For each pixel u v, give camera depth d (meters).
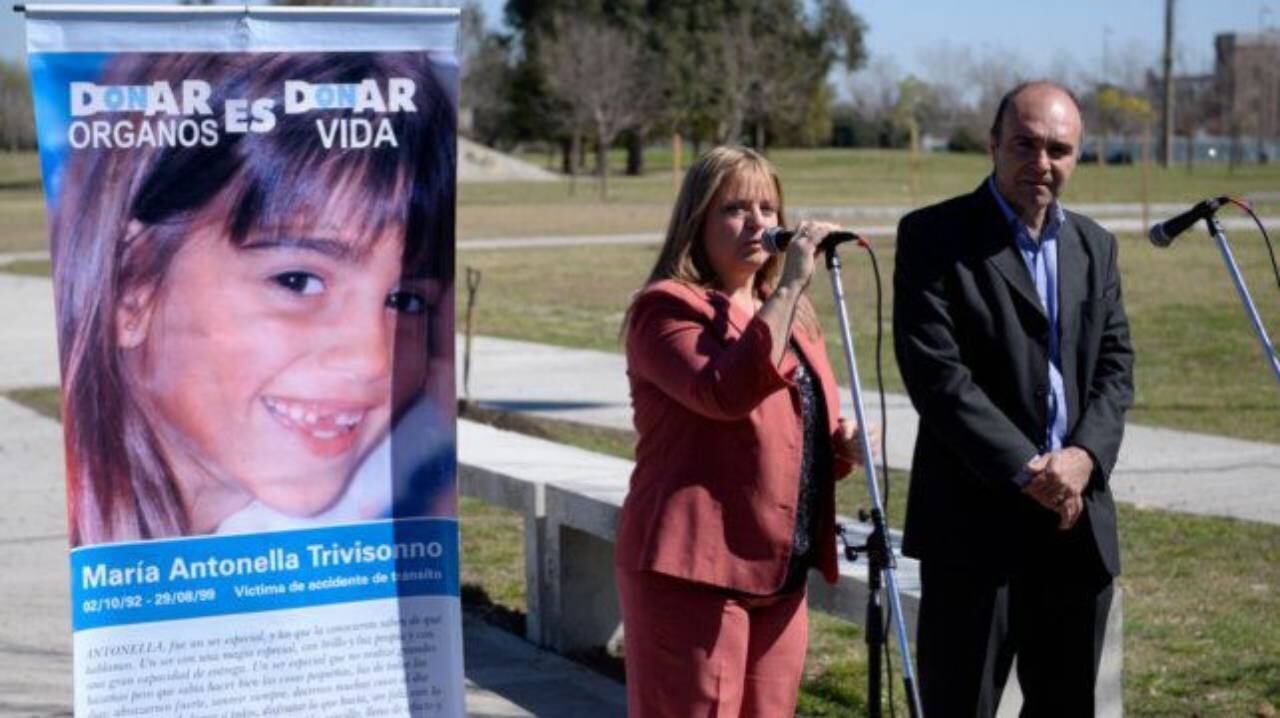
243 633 4.56
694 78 82.25
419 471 4.66
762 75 83.94
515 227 40.59
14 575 8.61
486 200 55.62
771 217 4.46
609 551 7.14
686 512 4.34
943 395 4.25
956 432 4.23
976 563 4.34
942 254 4.35
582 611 7.12
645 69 80.38
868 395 13.72
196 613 4.52
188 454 4.47
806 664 6.77
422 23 4.54
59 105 4.30
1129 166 76.44
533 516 7.15
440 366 4.65
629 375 4.59
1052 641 4.46
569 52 76.69
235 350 4.48
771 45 84.31
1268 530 8.92
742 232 4.40
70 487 4.41
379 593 4.67
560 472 7.43
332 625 4.63
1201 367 15.62
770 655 4.48
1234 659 6.59
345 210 4.52
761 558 4.34
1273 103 81.12
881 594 5.19
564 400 13.94
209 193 4.42
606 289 25.09
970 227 4.37
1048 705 4.51
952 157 87.19
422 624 4.71
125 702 4.48
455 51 4.57
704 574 4.31
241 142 4.43
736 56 82.81
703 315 4.35
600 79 75.75
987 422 4.22
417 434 4.64
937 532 4.39
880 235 33.22
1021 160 4.30
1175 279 24.44
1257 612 7.30
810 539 4.48
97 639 4.45
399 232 4.57
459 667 4.75
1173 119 81.31
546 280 26.62
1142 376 15.09
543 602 7.18
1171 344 17.30
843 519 7.46
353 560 4.63
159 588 4.49
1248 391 14.12
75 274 4.36
